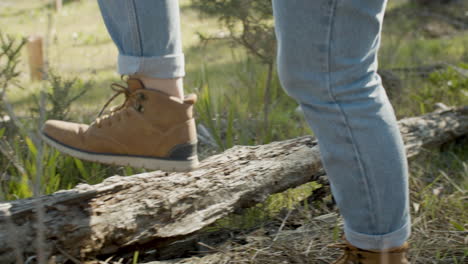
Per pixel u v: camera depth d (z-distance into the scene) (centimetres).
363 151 119
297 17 114
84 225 148
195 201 172
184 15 698
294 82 121
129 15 133
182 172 160
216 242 177
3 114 254
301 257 164
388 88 354
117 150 145
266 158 200
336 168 122
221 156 194
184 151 146
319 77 117
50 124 148
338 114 118
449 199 212
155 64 138
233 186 183
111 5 135
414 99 339
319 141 124
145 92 141
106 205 156
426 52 493
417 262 164
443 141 273
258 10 282
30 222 142
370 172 120
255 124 302
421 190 224
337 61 116
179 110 142
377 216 122
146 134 143
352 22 114
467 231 182
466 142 290
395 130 121
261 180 190
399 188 122
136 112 142
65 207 149
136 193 163
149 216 160
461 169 256
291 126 308
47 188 202
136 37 135
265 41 281
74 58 507
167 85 142
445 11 743
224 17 287
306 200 204
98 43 592
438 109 312
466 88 329
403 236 125
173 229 165
